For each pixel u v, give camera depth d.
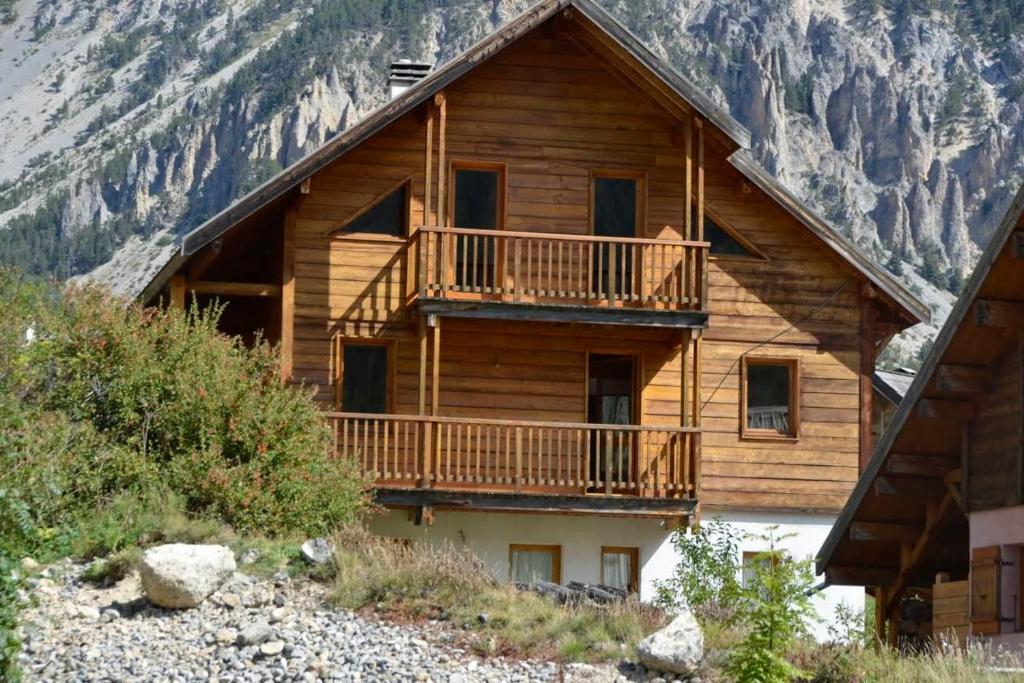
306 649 14.45
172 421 19.56
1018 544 16.92
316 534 19.11
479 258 25.56
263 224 25.59
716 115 24.72
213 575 15.72
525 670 14.16
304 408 20.14
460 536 24.58
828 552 20.44
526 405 25.44
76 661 14.12
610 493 23.94
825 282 26.34
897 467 18.66
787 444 25.94
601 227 25.92
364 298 25.11
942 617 18.91
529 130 25.80
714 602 17.00
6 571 12.98
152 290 24.98
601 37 24.92
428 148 24.33
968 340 17.14
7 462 17.44
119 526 17.42
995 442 17.33
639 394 25.67
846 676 14.04
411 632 15.07
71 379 19.95
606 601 16.86
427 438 23.69
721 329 26.02
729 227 26.16
